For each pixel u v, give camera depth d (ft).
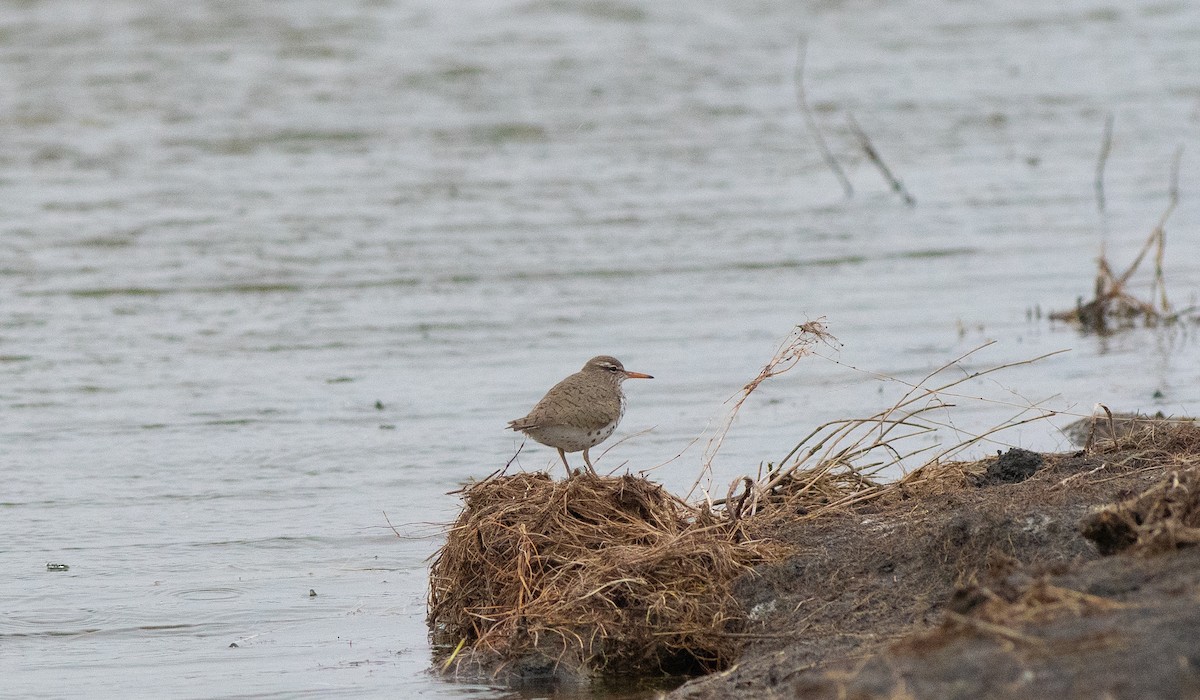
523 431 37.55
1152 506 29.25
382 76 104.73
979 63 112.57
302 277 69.31
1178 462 35.22
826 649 30.48
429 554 41.88
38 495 46.19
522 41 114.62
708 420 51.57
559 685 32.68
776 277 69.77
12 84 101.14
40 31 114.01
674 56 111.24
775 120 97.50
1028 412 50.24
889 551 33.27
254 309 65.26
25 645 35.99
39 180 84.33
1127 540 29.27
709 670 32.63
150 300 66.18
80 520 44.27
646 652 32.89
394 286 68.03
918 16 127.24
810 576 33.22
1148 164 89.86
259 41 112.88
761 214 80.02
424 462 48.70
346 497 45.96
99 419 52.85
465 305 65.46
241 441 50.72
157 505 45.52
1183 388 53.21
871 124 97.19
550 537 35.22
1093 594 26.18
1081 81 108.06
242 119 95.76
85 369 57.98
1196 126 96.94
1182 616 24.59
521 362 58.49
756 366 57.52
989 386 54.24
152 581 39.96
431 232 75.66
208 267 70.64
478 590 35.83
